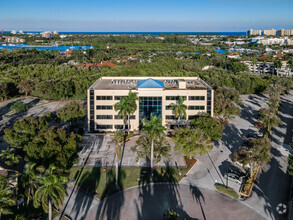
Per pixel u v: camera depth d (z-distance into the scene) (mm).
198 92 73750
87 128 78250
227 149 63625
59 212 40125
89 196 44375
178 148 52156
